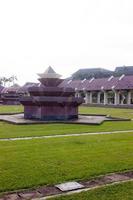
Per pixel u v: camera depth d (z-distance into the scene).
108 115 27.64
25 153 9.77
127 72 75.44
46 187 6.50
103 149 10.59
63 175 7.27
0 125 18.52
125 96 54.59
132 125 19.14
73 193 6.09
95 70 85.25
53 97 21.91
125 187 6.43
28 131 15.39
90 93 59.19
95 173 7.49
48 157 9.20
